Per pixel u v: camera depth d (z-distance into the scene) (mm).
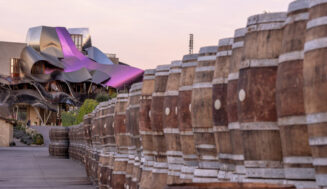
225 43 5398
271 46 4422
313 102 3570
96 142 12930
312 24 3682
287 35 4117
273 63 4383
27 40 119750
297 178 3969
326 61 3510
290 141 3980
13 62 104438
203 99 5727
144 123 7676
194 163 6238
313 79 3568
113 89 109500
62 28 121312
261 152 4391
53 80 104000
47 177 16828
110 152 11039
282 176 4309
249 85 4453
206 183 3434
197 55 6227
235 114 4855
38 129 69625
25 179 16016
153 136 7309
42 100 101125
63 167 22094
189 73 6250
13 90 101188
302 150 3928
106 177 11180
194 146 6184
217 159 5707
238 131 4812
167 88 6832
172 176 6676
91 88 109000
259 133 4379
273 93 4332
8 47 106500
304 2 4070
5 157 31781
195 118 5793
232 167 5238
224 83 5289
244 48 4605
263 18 4523
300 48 3971
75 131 26750
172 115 6688
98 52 129875
